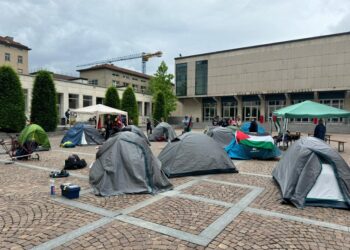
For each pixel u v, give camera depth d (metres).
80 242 3.99
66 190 6.02
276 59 36.56
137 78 71.00
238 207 5.59
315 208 5.59
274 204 5.81
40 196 6.15
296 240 4.16
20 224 4.60
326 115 13.38
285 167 6.88
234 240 4.12
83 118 34.12
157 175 6.84
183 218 4.95
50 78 22.59
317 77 33.72
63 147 15.23
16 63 56.78
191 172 8.41
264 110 38.25
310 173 5.85
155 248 3.85
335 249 3.90
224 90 40.94
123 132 7.36
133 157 6.79
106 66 61.56
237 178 8.19
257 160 11.68
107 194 6.26
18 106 20.30
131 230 4.41
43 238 4.10
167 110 42.28
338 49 32.31
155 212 5.23
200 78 43.25
